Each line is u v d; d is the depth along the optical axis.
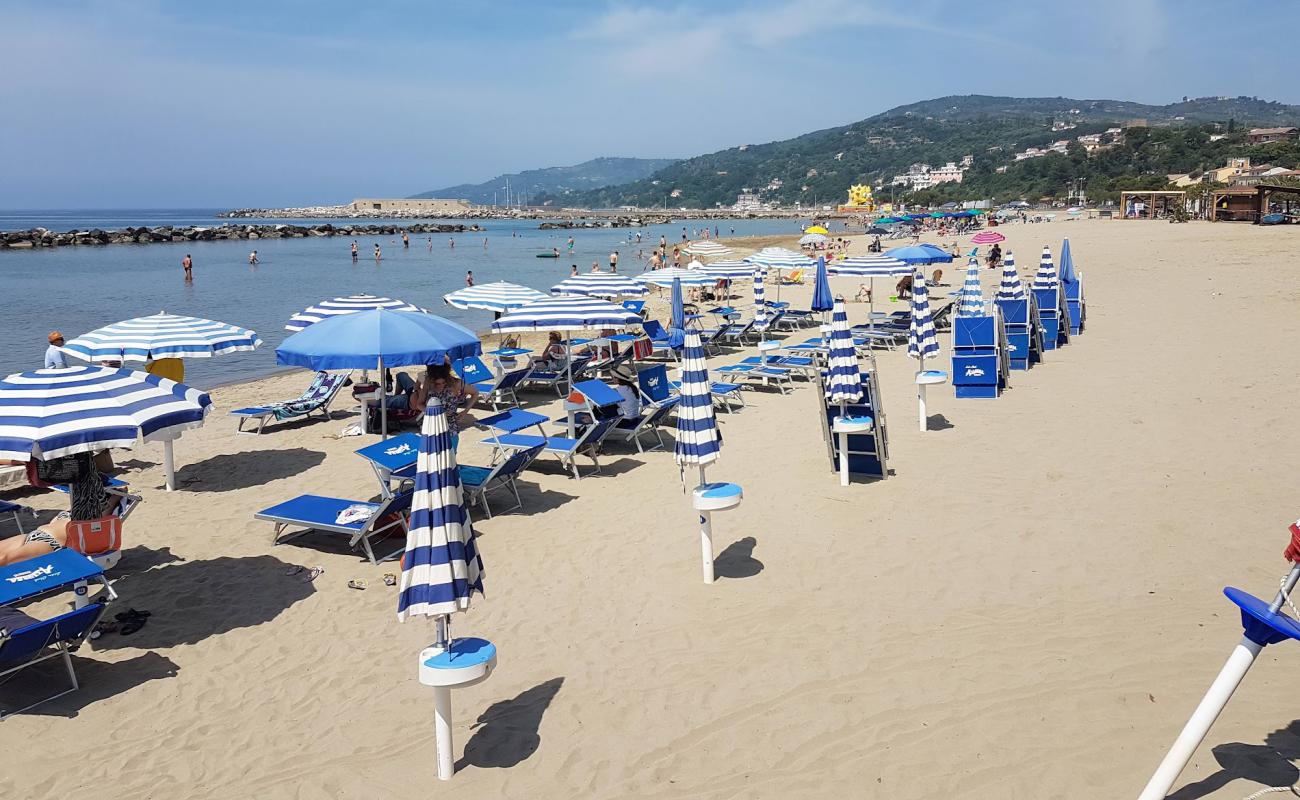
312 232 106.00
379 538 8.02
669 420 12.32
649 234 116.00
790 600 6.20
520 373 14.10
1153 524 7.00
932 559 6.69
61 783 4.62
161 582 7.18
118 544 6.61
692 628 5.90
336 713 5.17
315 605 6.68
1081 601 5.78
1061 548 6.68
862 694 4.89
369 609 6.59
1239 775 3.86
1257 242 38.59
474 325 27.70
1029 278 30.17
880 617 5.82
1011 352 14.02
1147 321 18.27
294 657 5.88
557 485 9.49
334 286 39.00
